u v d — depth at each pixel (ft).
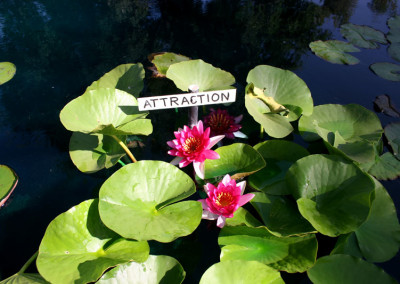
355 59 10.02
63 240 4.42
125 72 7.69
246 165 5.61
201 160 5.48
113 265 4.03
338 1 14.10
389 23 12.00
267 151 6.16
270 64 9.97
